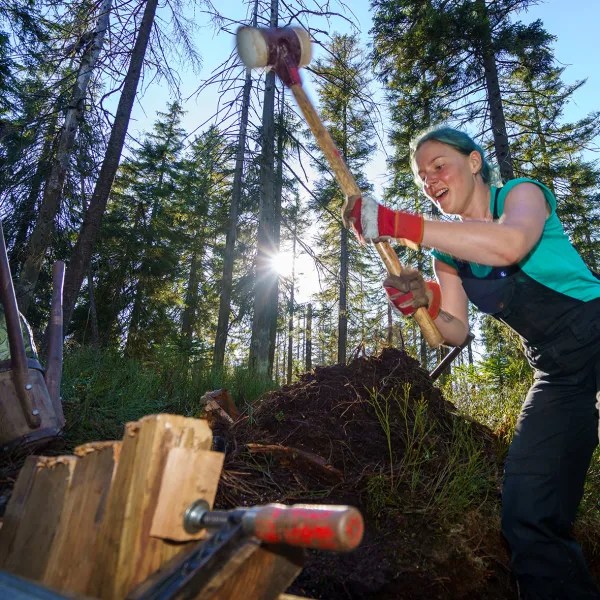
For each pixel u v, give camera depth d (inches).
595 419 88.7
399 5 497.0
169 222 948.0
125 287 812.0
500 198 87.2
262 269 519.5
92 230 360.5
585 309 85.4
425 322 89.8
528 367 283.4
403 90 517.3
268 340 504.1
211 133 512.4
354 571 89.7
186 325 941.8
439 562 94.6
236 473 108.5
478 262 73.5
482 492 117.6
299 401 132.3
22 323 105.5
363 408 131.4
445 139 91.4
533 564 85.2
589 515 118.8
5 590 35.0
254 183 566.9
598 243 643.5
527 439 89.3
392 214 73.0
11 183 467.2
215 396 140.7
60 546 45.0
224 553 40.3
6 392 90.9
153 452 41.1
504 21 482.9
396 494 107.3
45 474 50.7
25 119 478.3
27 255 441.7
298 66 74.3
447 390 216.5
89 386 144.1
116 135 374.0
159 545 41.0
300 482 109.3
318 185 676.1
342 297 820.0
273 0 468.8
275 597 45.9
